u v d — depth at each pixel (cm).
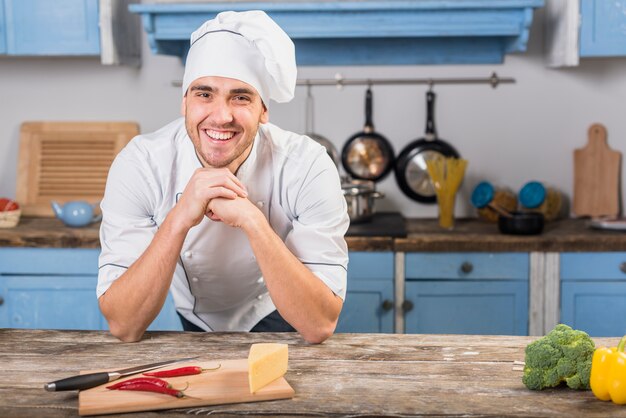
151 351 171
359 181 358
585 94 364
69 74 376
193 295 218
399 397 144
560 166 368
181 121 201
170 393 141
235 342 177
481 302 318
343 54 366
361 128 370
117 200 193
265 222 178
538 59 363
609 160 364
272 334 184
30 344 176
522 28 320
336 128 371
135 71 374
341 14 321
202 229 197
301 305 175
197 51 177
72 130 376
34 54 342
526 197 350
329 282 184
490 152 369
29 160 377
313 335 177
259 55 176
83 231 331
